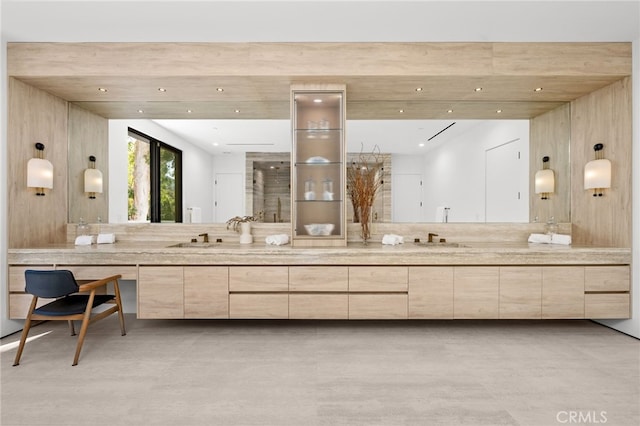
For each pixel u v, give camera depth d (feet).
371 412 6.45
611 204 11.00
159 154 12.78
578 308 10.41
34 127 11.27
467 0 8.30
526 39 10.12
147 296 10.36
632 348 9.48
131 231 12.58
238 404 6.72
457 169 12.62
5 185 10.34
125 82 10.79
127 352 9.18
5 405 6.69
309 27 9.51
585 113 11.98
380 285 10.33
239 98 12.34
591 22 9.21
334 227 11.37
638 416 6.34
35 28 9.46
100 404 6.72
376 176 12.53
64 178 12.53
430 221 12.49
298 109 11.29
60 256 10.39
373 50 10.32
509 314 10.37
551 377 7.79
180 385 7.44
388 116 12.67
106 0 8.23
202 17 8.99
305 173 11.37
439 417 6.29
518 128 12.68
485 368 8.23
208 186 12.64
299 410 6.52
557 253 10.41
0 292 10.18
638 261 10.19
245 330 10.84
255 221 12.48
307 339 10.07
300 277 10.35
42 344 9.73
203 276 10.34
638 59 10.07
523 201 12.62
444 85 11.10
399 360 8.66
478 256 10.36
